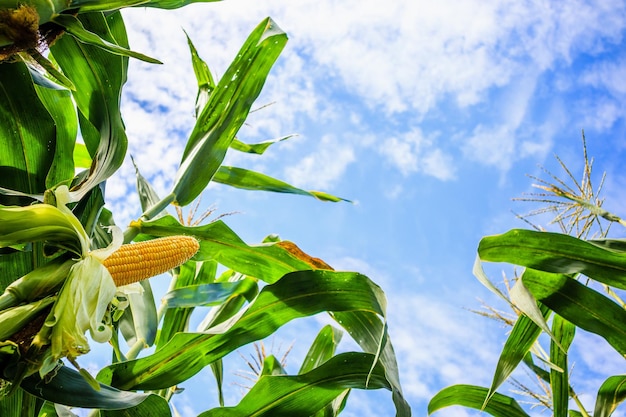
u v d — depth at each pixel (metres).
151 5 2.30
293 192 3.38
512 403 3.10
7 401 1.96
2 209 1.69
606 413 3.01
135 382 2.31
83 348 1.64
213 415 2.46
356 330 2.54
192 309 3.36
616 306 2.73
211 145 2.73
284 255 2.65
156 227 2.55
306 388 2.50
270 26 2.83
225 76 2.80
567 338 3.01
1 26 1.70
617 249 2.74
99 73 2.21
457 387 3.16
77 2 1.98
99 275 1.77
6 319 1.60
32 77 2.20
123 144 2.17
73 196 1.86
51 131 2.14
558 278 2.79
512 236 2.67
